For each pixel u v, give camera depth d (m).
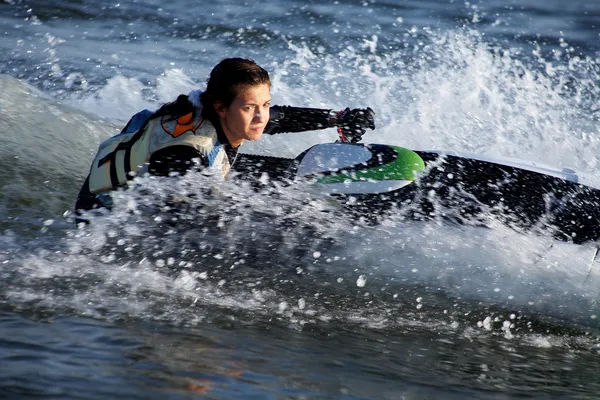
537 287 13.02
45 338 9.27
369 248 13.40
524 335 12.46
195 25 37.81
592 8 44.62
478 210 13.39
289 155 21.53
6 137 18.83
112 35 35.69
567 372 10.86
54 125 20.41
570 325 13.01
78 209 12.54
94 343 9.27
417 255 13.33
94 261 12.88
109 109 25.22
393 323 12.16
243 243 12.91
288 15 39.97
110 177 11.77
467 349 11.39
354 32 36.69
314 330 11.27
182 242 12.52
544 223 13.17
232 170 13.16
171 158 11.00
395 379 9.44
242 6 41.84
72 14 39.06
